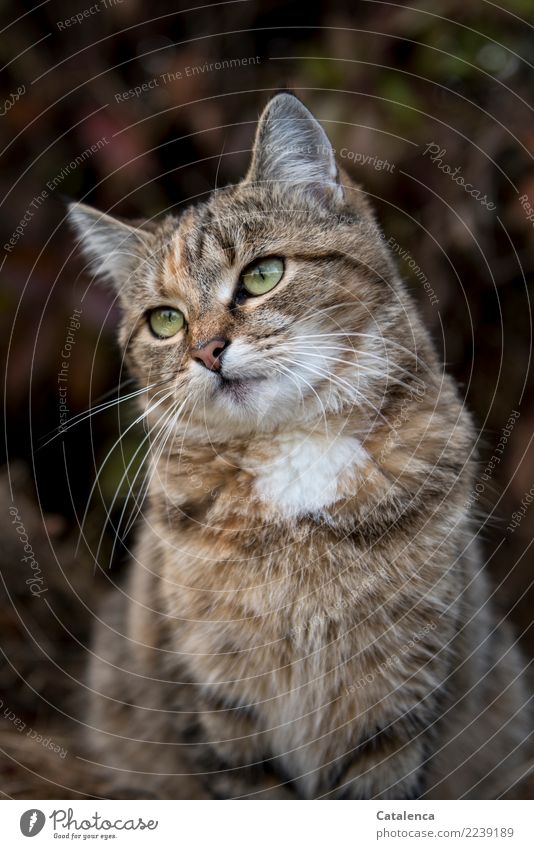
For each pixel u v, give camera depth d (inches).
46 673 30.0
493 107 31.7
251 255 24.7
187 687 25.7
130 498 30.8
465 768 27.1
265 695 24.7
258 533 24.4
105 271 27.9
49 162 32.3
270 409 24.3
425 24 31.0
